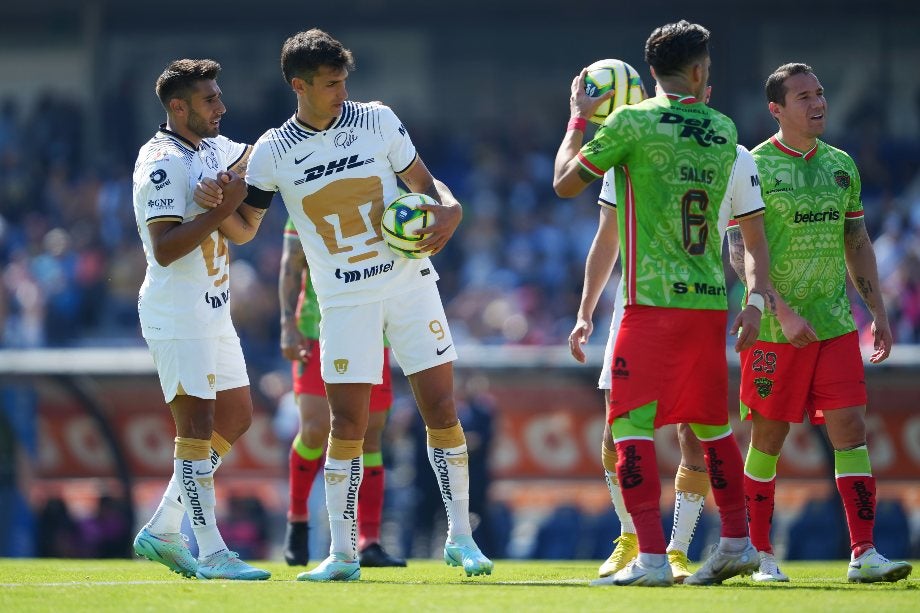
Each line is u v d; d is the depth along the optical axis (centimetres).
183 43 8400
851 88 8075
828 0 7506
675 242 2034
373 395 2966
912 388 4469
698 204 2042
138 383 4866
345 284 2228
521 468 4788
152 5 7988
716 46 7569
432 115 8475
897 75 8019
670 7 7500
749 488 2377
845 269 2419
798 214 2345
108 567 2825
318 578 2256
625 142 2044
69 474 4906
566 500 4750
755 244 2192
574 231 7119
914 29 7981
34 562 3112
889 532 4466
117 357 4628
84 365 4609
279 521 4806
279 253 6906
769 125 7931
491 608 1778
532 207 7569
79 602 1880
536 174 7812
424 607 1794
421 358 2262
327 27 8100
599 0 7562
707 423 2064
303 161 2228
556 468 4766
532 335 6144
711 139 2058
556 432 4756
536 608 1773
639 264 2039
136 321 6819
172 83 2294
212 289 2292
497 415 4778
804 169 2361
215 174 2323
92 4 7925
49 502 4856
